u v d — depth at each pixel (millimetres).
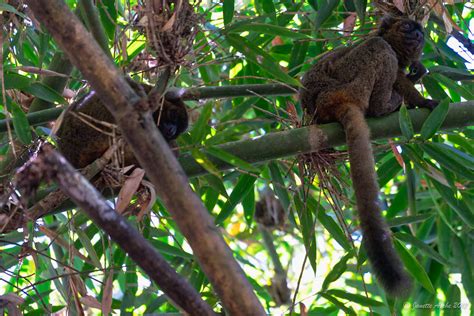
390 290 6863
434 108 8734
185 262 10758
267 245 13672
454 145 11164
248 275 12539
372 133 8648
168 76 7027
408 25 9539
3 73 7891
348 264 10883
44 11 4984
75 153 7996
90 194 4797
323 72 9094
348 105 8500
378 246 7223
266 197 13672
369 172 7859
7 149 9820
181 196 5016
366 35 9758
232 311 4996
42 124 8812
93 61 5031
